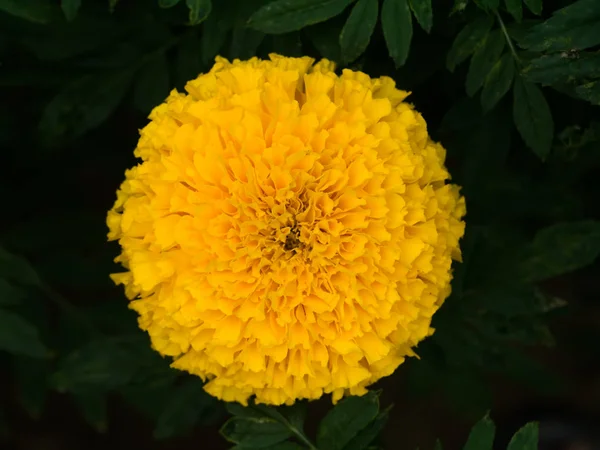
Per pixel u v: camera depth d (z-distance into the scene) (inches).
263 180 13.4
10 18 14.9
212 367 13.8
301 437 14.0
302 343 13.5
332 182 13.3
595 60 13.1
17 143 17.1
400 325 13.6
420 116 13.8
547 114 13.8
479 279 15.2
